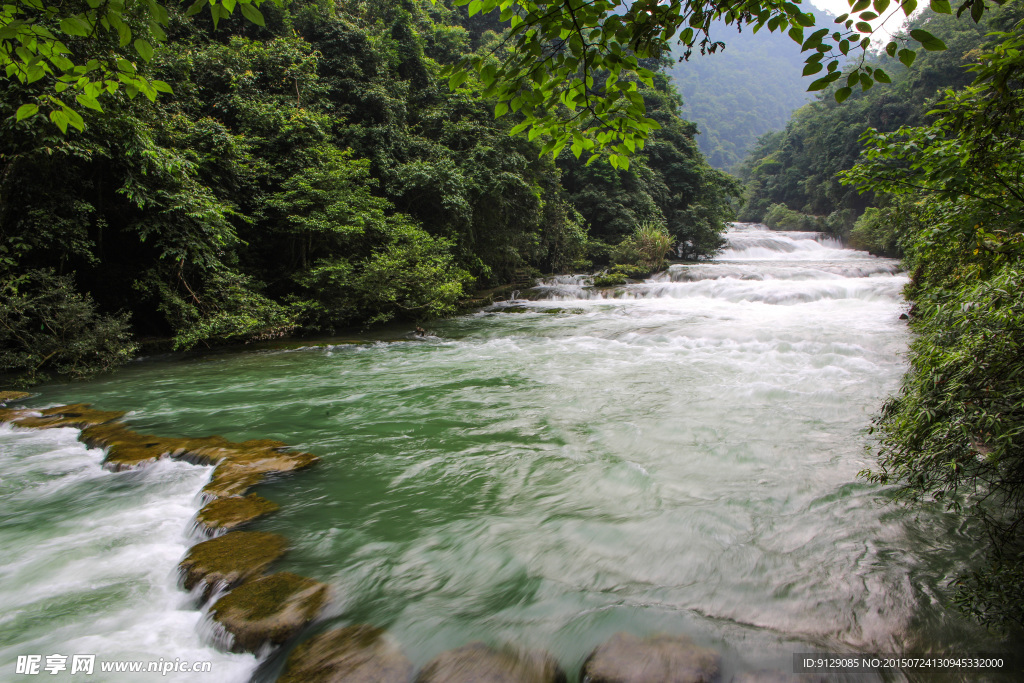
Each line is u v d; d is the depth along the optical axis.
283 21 16.64
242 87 13.30
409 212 16.09
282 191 13.21
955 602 2.37
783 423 5.35
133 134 8.58
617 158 2.86
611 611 2.64
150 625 2.69
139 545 3.39
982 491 3.46
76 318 8.34
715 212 30.64
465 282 16.44
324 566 3.10
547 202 20.53
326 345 10.97
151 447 4.90
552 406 6.32
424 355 9.89
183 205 9.38
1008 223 3.97
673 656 2.26
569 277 19.78
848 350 8.27
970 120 2.89
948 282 5.21
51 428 5.72
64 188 8.62
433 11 25.53
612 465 4.49
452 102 17.97
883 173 3.77
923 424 2.61
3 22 2.18
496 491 4.09
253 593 2.77
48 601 2.85
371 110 16.09
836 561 2.98
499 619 2.63
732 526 3.42
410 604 2.77
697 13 2.23
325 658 2.35
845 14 2.04
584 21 2.24
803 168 53.53
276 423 5.86
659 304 14.95
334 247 13.82
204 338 10.13
